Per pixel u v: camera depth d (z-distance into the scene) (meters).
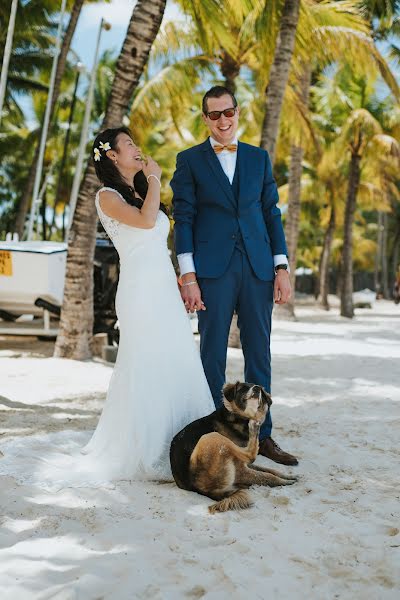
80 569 2.74
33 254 9.95
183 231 4.40
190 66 17.64
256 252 4.38
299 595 2.55
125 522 3.27
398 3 20.98
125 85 8.71
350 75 22.84
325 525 3.24
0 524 3.23
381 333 15.43
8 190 45.12
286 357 10.40
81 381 7.50
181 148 27.97
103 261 10.17
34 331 10.25
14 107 31.81
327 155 24.52
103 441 4.24
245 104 22.50
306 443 4.89
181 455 3.75
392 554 2.90
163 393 4.11
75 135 37.09
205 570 2.75
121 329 4.21
